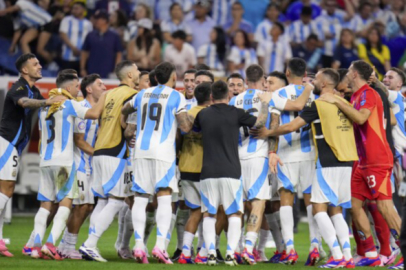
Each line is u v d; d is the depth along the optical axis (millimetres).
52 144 28391
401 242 20516
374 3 65188
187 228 28156
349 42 59625
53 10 58906
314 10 64000
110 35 57125
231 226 26531
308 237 43844
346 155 26344
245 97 28406
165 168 26672
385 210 27234
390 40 63281
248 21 64312
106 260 27844
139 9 60938
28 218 55156
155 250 26375
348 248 26344
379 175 27297
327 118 26391
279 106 27328
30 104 28266
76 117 28547
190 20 61781
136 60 58375
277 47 60406
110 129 28406
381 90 29234
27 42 58031
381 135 27469
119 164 28266
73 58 58312
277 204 29734
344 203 26531
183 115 26719
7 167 29484
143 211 27031
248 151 27625
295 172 27938
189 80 30750
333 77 27141
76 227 29516
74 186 28438
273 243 38000
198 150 28125
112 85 50812
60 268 24609
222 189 26312
